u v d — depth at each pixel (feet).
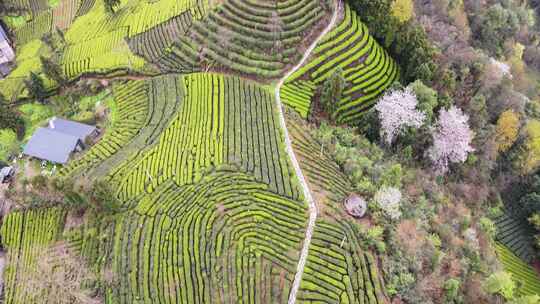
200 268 157.58
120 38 294.46
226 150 196.13
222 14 267.39
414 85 227.81
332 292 146.41
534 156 257.96
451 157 225.35
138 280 163.12
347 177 190.90
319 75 247.09
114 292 163.63
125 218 180.04
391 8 258.57
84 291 167.63
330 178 186.80
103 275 168.96
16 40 364.79
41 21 372.79
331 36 258.16
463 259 176.14
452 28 306.14
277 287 147.74
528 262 242.58
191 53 259.60
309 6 264.31
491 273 180.45
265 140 202.39
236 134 204.85
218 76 243.19
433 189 208.74
